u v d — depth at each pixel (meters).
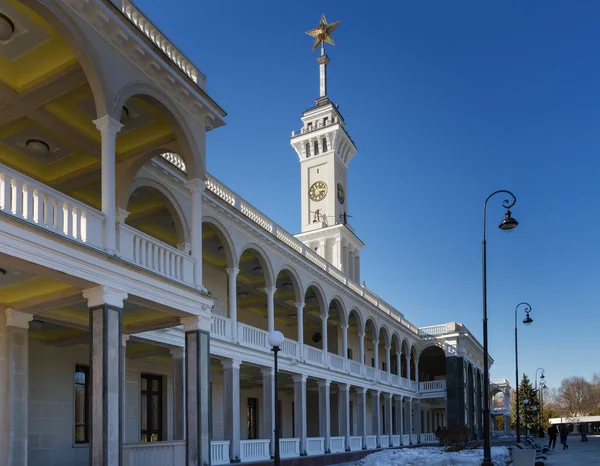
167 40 16.17
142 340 19.44
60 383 20.25
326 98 65.38
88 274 11.77
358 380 41.56
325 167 62.75
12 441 13.70
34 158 17.39
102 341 11.91
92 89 12.88
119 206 16.97
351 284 44.31
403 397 54.34
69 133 15.65
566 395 156.62
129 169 17.16
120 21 13.21
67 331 19.27
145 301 13.48
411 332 58.00
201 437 14.53
